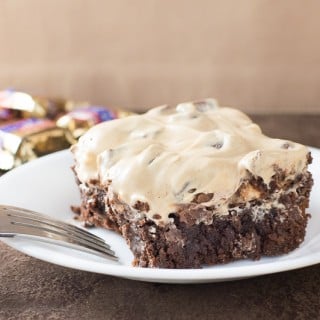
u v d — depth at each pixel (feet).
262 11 2.14
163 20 2.17
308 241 1.22
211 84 2.23
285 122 1.90
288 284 1.12
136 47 2.21
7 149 1.60
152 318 1.05
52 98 1.95
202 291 1.11
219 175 1.12
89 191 1.26
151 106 2.27
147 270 1.03
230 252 1.17
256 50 2.19
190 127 1.24
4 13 2.19
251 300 1.09
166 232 1.13
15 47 2.23
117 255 1.21
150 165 1.14
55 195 1.35
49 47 2.23
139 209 1.12
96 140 1.24
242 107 2.25
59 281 1.14
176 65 2.22
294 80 2.21
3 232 1.11
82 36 2.20
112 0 2.15
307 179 1.20
